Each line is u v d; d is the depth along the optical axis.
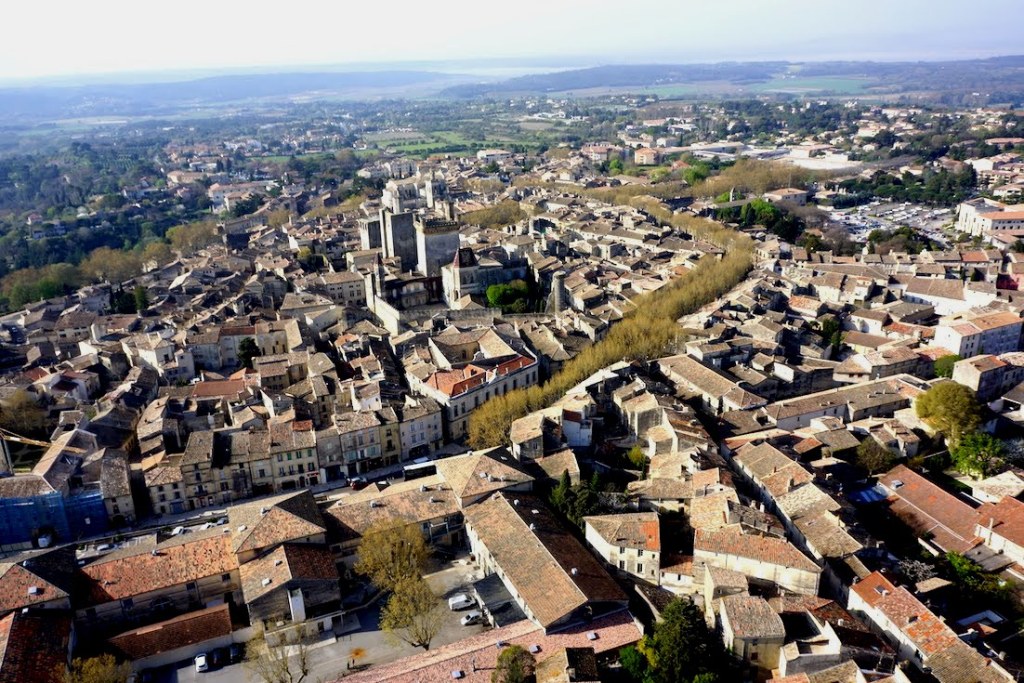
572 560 141.75
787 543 135.62
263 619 137.00
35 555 142.62
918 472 179.75
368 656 133.75
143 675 129.75
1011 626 129.75
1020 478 164.88
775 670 116.38
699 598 137.62
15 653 120.06
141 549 151.88
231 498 188.75
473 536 158.12
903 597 125.38
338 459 196.00
